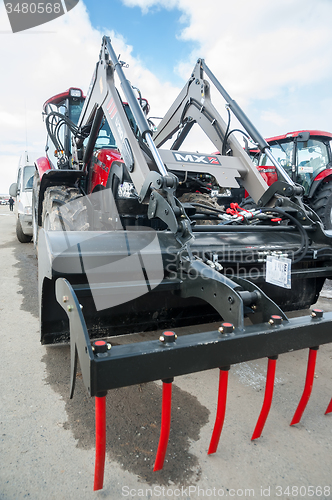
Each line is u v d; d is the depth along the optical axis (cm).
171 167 253
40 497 121
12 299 344
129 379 107
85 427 158
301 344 137
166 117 368
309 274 224
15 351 231
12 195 625
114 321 222
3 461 136
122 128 247
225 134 297
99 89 284
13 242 717
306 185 583
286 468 136
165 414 122
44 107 427
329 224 564
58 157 411
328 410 170
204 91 322
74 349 123
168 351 111
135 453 143
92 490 124
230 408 175
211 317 256
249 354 126
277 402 180
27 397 180
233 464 138
